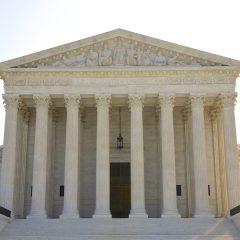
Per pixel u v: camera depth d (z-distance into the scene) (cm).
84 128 7588
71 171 6450
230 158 6450
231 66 6675
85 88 6662
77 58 6800
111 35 6800
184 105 7269
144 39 6775
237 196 6338
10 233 5566
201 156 6475
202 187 6381
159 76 6700
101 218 6147
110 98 6681
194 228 5766
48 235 5475
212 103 7156
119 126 7612
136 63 6750
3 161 6419
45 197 6519
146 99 6938
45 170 6488
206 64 6738
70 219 6100
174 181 6412
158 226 5816
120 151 7519
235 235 5475
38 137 6538
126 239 5331
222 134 6988
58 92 6650
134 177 6400
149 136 7556
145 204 7262
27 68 6662
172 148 6506
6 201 6266
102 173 6425
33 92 6650
